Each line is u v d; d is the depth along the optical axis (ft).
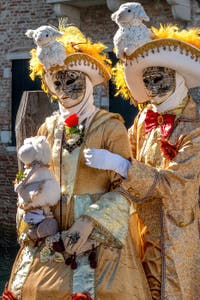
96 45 17.49
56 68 17.04
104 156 16.19
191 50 17.01
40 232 16.71
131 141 18.67
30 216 16.83
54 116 18.07
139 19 16.93
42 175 16.79
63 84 17.12
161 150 17.17
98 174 16.93
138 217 17.70
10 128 54.39
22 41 53.83
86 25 50.83
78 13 50.88
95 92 48.93
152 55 17.02
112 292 16.29
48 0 50.11
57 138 17.38
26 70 53.72
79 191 16.89
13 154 53.93
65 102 17.21
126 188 16.67
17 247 51.90
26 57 53.62
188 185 16.89
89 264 16.38
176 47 16.97
